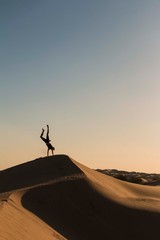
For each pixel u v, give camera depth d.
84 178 37.19
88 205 33.50
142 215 34.06
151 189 49.19
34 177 39.38
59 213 30.81
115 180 47.25
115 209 34.25
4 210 23.41
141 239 31.72
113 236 31.06
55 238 24.05
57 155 43.97
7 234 18.94
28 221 24.23
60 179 35.91
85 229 30.56
